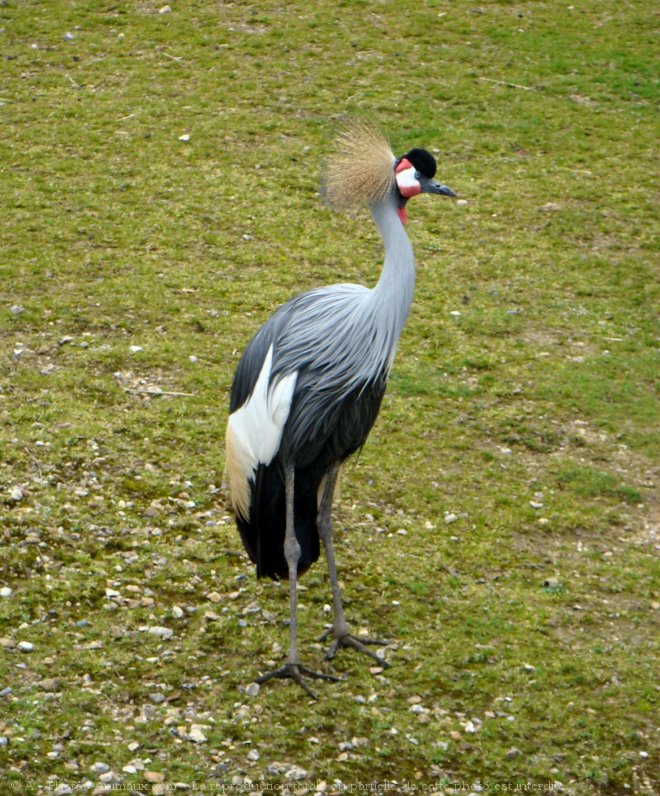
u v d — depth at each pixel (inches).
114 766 304.3
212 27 976.9
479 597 404.2
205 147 776.3
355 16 1016.2
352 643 369.4
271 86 876.6
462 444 503.8
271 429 347.9
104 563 393.7
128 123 803.4
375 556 422.6
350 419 355.6
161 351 544.4
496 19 1026.7
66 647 349.4
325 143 792.9
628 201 754.2
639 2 1075.9
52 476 437.1
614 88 911.7
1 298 577.3
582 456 505.4
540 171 786.8
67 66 892.6
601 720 346.0
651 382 566.9
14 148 754.2
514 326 609.3
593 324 618.5
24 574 380.8
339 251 666.8
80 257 629.6
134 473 449.1
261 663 358.9
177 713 329.4
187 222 681.0
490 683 358.3
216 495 443.8
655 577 425.7
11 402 486.0
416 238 694.5
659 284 663.8
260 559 370.6
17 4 997.8
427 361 568.7
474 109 865.5
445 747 327.9
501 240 700.7
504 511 459.5
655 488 487.2
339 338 346.3
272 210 705.6
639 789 321.4
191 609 379.2
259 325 579.8
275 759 316.8
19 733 309.6
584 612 400.8
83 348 539.8
